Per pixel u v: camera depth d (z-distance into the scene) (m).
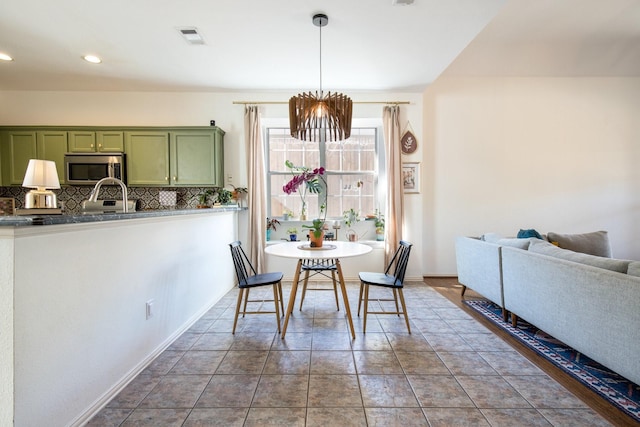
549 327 2.26
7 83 3.97
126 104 4.27
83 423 1.53
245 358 2.20
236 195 4.23
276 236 4.73
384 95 4.32
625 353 1.67
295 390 1.82
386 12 2.46
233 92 4.28
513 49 3.94
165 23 2.61
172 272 2.47
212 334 2.61
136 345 2.00
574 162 4.59
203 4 2.35
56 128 3.98
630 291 1.63
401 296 2.66
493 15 2.50
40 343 1.31
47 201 3.57
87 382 1.58
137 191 4.39
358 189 4.82
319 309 3.24
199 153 4.05
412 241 4.37
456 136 4.54
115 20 2.56
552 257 2.30
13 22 2.58
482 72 4.41
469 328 2.73
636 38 3.73
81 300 1.54
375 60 3.31
